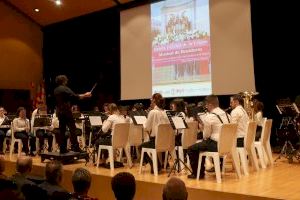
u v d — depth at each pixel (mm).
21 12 13094
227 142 4699
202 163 4871
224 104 8820
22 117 8203
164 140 5219
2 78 12734
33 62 13523
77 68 12555
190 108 5934
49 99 13383
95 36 11898
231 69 8477
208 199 4047
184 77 9328
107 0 10656
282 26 7969
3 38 12797
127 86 10570
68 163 6465
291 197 3564
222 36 8625
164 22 9750
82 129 8227
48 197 2666
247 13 8195
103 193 5102
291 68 7883
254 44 8234
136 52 10367
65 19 12414
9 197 1909
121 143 5840
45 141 8570
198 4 9086
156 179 4785
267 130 5836
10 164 6805
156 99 5574
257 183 4418
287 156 6605
